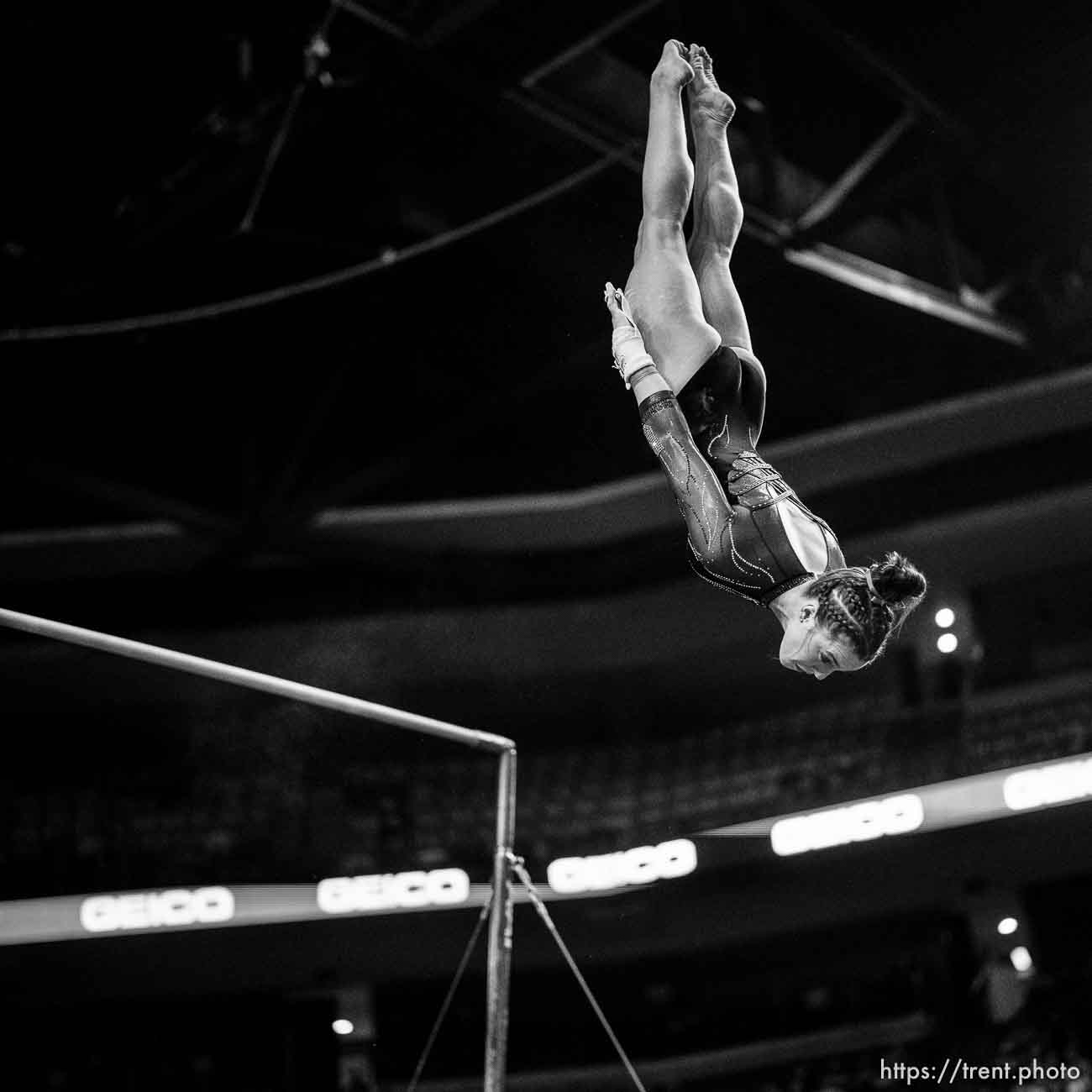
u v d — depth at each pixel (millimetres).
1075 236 12594
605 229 10789
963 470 14477
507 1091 15117
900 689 16484
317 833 15562
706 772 16047
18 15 9117
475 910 14562
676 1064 15031
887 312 12398
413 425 14789
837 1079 12727
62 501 15258
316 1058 14398
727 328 3992
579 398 14391
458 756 17266
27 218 10602
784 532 3557
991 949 13570
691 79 4082
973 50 9875
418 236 11102
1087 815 12891
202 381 13492
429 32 8656
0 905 14055
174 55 9398
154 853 15039
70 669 15539
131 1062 14617
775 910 14242
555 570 16078
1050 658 16312
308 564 15906
